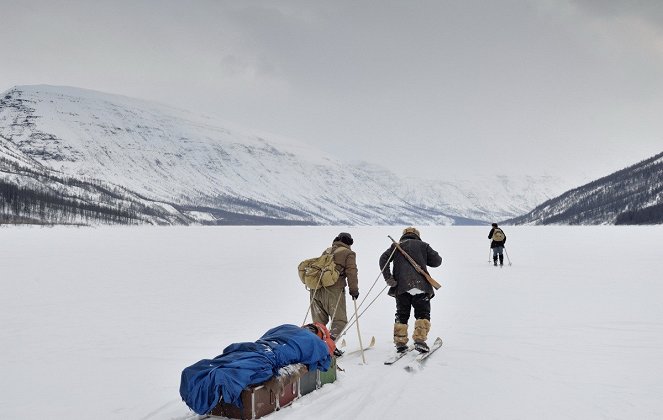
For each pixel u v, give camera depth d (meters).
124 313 10.98
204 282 16.31
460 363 6.84
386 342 8.30
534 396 5.48
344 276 7.41
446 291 14.05
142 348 7.92
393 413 4.96
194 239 49.12
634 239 43.56
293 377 5.13
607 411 5.02
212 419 4.70
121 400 5.50
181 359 7.29
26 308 11.60
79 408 5.25
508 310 10.98
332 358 6.00
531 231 69.94
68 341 8.39
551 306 11.38
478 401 5.32
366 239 48.91
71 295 13.51
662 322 9.47
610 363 6.79
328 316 7.51
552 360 6.95
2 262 23.11
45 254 28.20
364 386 5.84
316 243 41.84
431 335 8.67
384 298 13.35
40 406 5.32
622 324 9.33
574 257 24.98
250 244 39.88
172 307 11.73
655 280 15.77
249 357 4.84
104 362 7.13
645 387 5.75
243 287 15.19
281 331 5.61
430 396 5.48
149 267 21.14
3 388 5.96
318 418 4.79
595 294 13.04
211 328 9.41
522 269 19.62
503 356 7.18
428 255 7.54
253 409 4.61
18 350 7.80
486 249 33.47
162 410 5.13
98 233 68.12
